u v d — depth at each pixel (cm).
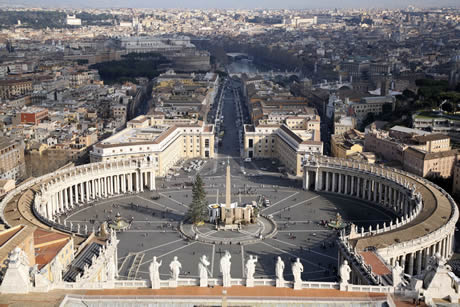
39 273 12581
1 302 11588
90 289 12556
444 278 11788
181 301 12081
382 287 12400
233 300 12100
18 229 15825
